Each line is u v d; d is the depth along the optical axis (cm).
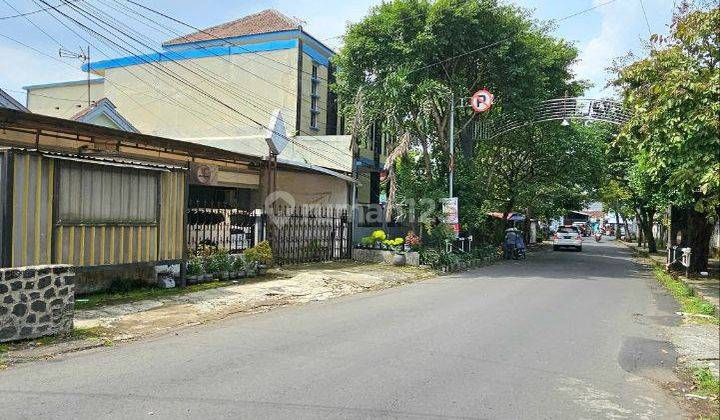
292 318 930
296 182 2250
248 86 2536
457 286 1466
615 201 3741
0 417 443
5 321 681
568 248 3803
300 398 509
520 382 592
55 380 552
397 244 2019
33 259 874
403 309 1048
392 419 464
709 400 571
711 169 830
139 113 2697
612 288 1522
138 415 454
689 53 1026
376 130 2994
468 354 702
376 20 2034
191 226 1430
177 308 982
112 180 1016
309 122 2556
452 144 2114
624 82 1379
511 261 2523
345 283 1424
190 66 2628
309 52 2550
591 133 2789
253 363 626
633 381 627
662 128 938
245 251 1453
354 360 652
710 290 1481
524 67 2073
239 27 2708
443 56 2120
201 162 1742
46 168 897
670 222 2038
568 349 757
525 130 2567
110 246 1012
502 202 3153
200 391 521
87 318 867
